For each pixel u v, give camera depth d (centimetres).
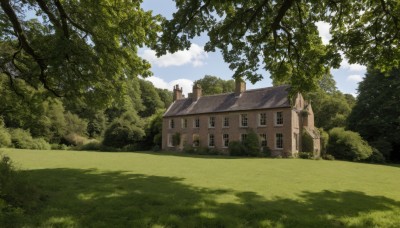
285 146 3191
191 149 3781
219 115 3822
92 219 598
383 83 3672
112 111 6125
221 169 1680
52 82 1168
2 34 955
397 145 3675
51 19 904
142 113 7075
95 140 4991
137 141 4606
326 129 4538
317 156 3103
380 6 995
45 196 766
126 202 739
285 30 1057
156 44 996
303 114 3397
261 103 3494
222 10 996
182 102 4531
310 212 721
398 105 3541
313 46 1112
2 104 1338
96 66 1100
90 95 1221
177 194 871
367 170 1977
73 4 967
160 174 1362
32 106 1363
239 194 910
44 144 4384
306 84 1157
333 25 1084
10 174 721
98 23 966
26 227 526
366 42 1050
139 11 965
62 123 5003
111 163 1884
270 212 690
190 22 980
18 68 1148
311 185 1170
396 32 980
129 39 1011
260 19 1045
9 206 580
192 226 574
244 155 3256
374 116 3784
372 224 641
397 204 857
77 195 806
